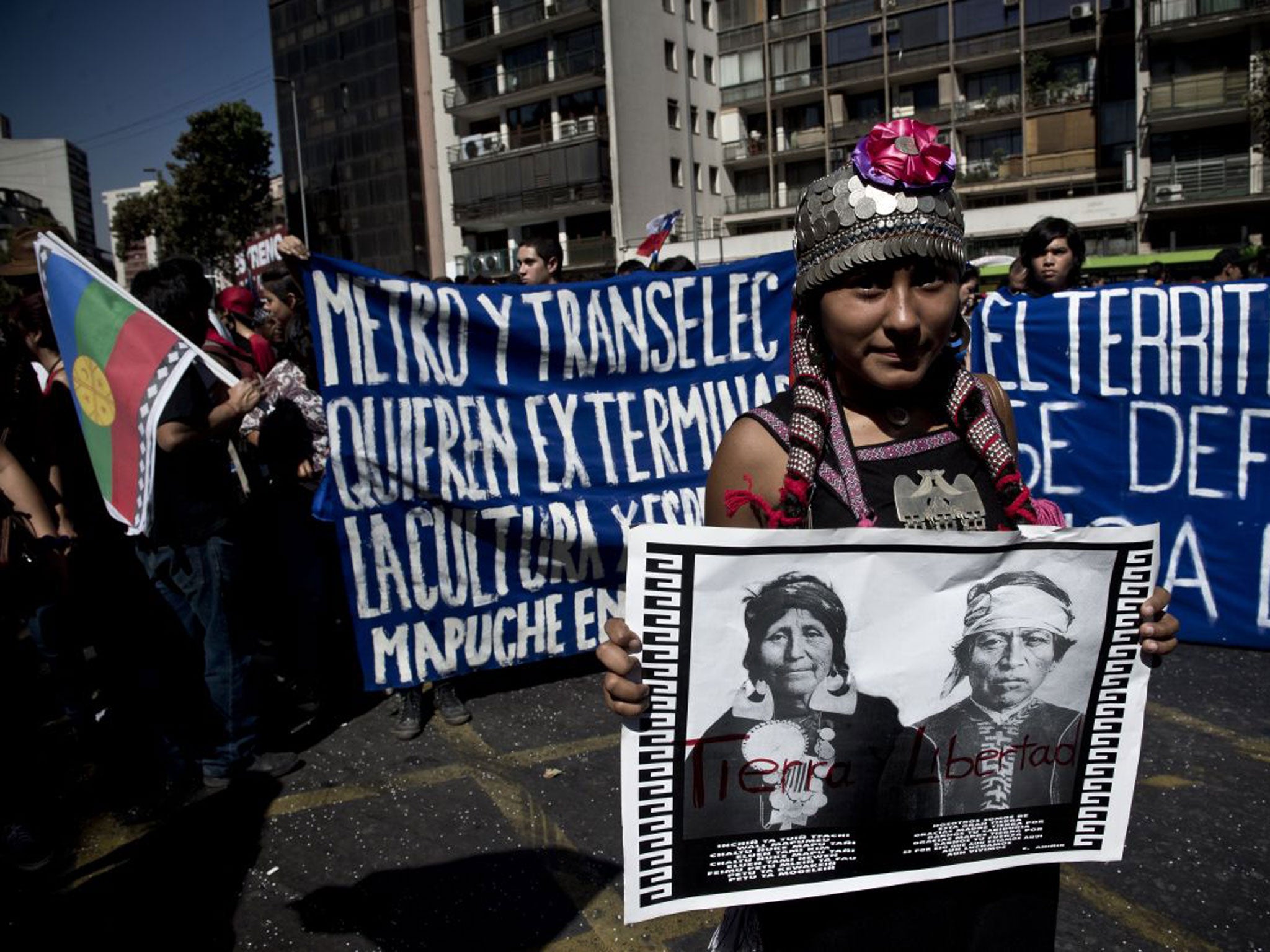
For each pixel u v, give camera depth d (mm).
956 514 1306
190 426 2977
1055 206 28766
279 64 44750
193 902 2668
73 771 3568
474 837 2965
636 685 1188
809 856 1281
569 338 3865
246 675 3250
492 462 3758
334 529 4000
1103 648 1331
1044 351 4379
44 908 2670
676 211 9156
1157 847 2744
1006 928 1396
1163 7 25984
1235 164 26062
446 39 38281
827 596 1225
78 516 3293
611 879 2723
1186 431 4168
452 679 3871
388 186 41969
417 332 3625
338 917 2568
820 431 1272
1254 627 4148
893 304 1188
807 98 38375
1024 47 33406
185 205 45844
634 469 3992
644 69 36250
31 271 3533
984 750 1316
